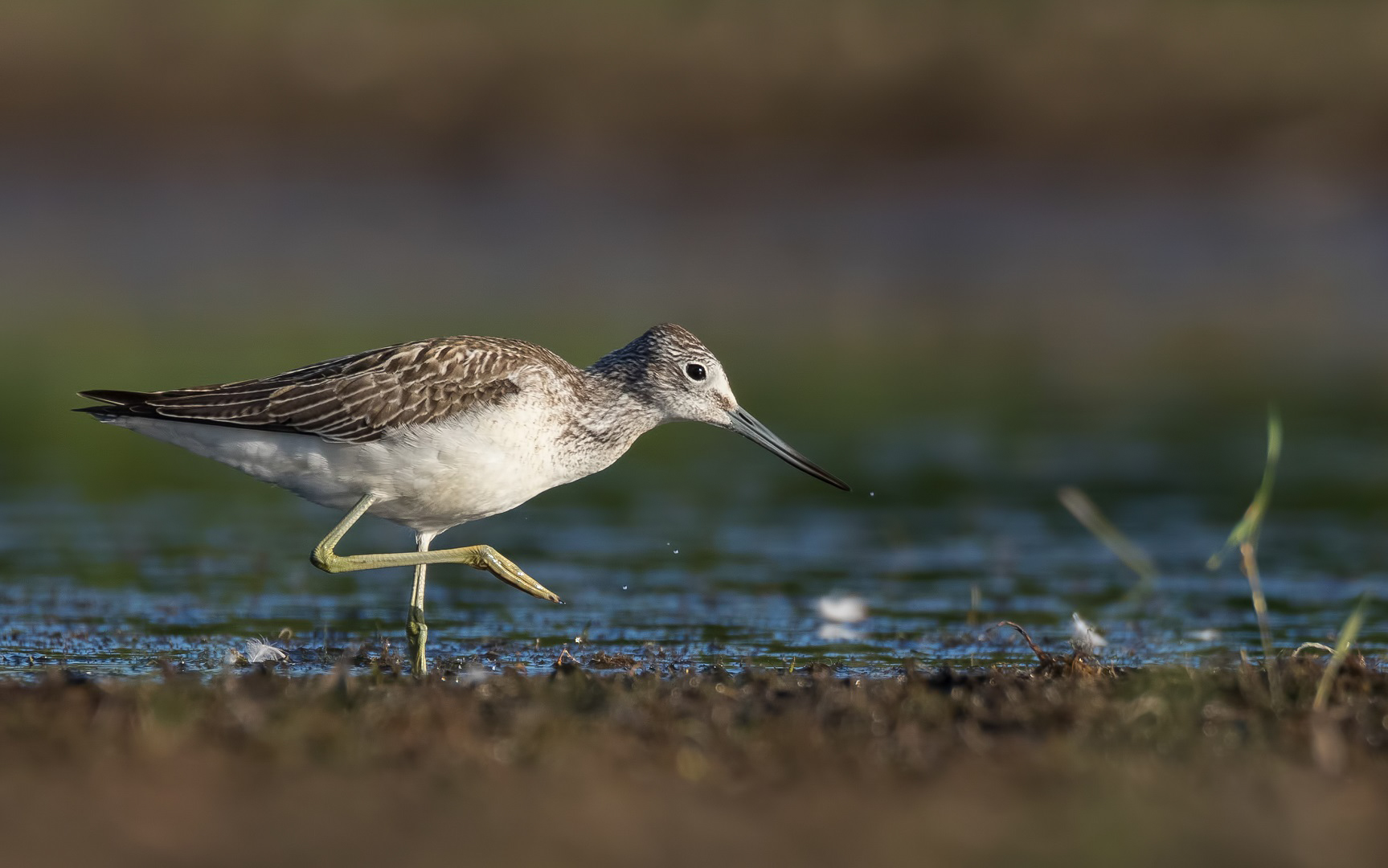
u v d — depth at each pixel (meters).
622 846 6.38
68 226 29.80
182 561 14.12
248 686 8.69
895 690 8.80
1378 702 8.67
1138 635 11.66
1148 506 16.14
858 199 31.02
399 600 12.93
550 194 31.33
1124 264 28.30
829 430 19.36
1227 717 8.45
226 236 29.36
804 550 14.71
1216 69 31.66
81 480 17.38
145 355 21.73
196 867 6.07
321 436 10.35
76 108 32.22
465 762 7.39
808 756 7.61
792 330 24.47
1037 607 12.62
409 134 32.28
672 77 32.47
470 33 32.84
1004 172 31.39
